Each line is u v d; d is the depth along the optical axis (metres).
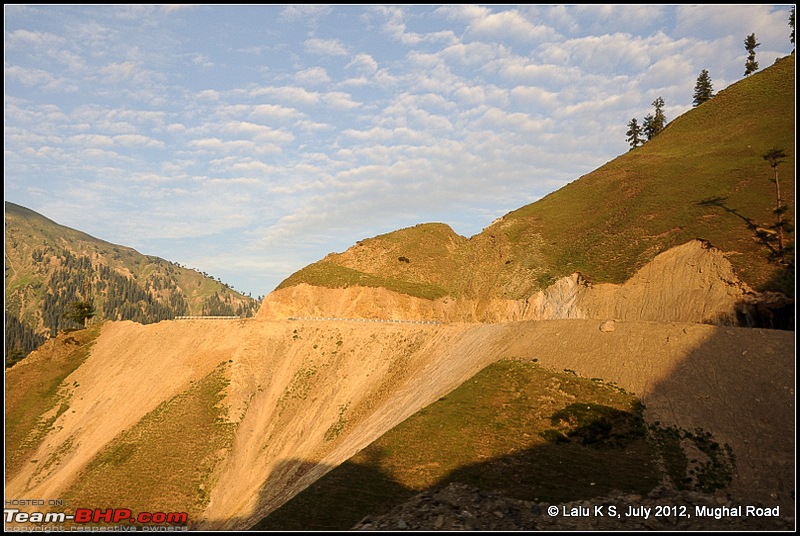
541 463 32.56
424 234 103.19
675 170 90.25
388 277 87.75
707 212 68.12
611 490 29.28
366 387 57.75
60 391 76.19
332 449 48.38
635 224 75.25
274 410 60.38
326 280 85.00
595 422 36.84
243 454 54.72
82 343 86.44
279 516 29.75
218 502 49.00
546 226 93.19
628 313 59.34
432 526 26.11
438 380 50.97
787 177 68.81
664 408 37.53
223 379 66.38
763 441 32.59
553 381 42.78
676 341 43.22
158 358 75.44
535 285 74.50
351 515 28.97
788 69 110.00
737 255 56.06
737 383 37.44
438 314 80.62
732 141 93.06
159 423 60.75
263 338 71.19
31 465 62.56
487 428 37.47
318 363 64.81
